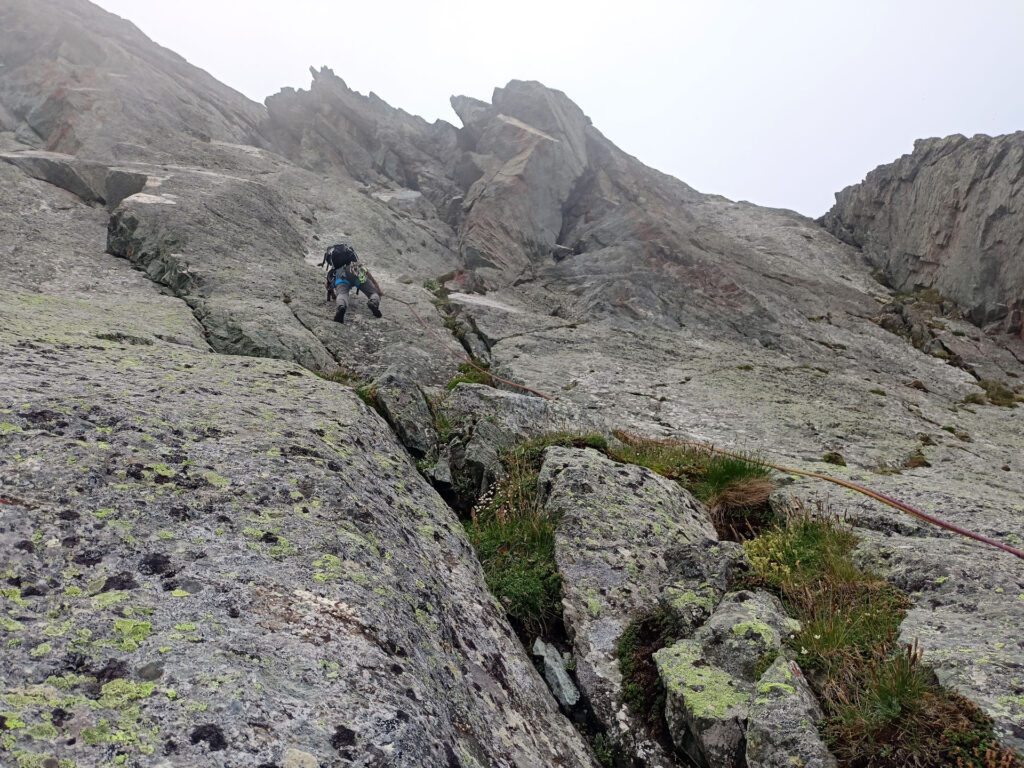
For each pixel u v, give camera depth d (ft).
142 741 7.57
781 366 54.19
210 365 23.02
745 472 25.59
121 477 12.75
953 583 17.17
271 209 62.59
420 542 16.49
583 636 16.46
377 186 103.04
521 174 92.32
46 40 89.71
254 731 8.13
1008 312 75.92
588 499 20.72
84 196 58.65
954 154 90.68
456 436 26.78
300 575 11.62
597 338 53.78
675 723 13.60
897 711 12.04
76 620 9.13
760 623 14.97
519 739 11.97
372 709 9.05
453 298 58.80
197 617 9.87
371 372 37.40
